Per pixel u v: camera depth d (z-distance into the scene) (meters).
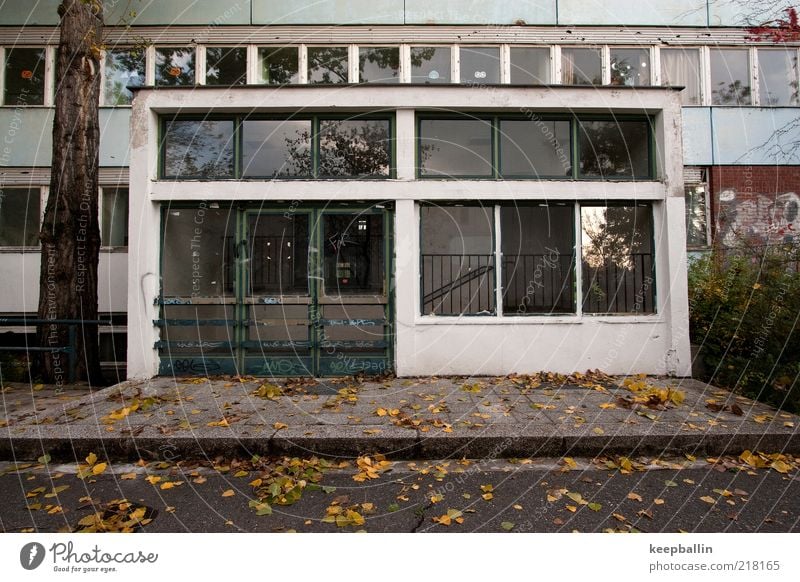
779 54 9.88
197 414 4.82
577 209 6.66
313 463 3.98
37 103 9.66
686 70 9.87
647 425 4.45
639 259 6.77
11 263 9.26
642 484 3.61
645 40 9.80
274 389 5.59
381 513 3.20
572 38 9.75
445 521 3.07
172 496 3.44
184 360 6.53
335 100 6.51
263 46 9.69
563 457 4.14
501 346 6.51
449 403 5.21
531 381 6.15
